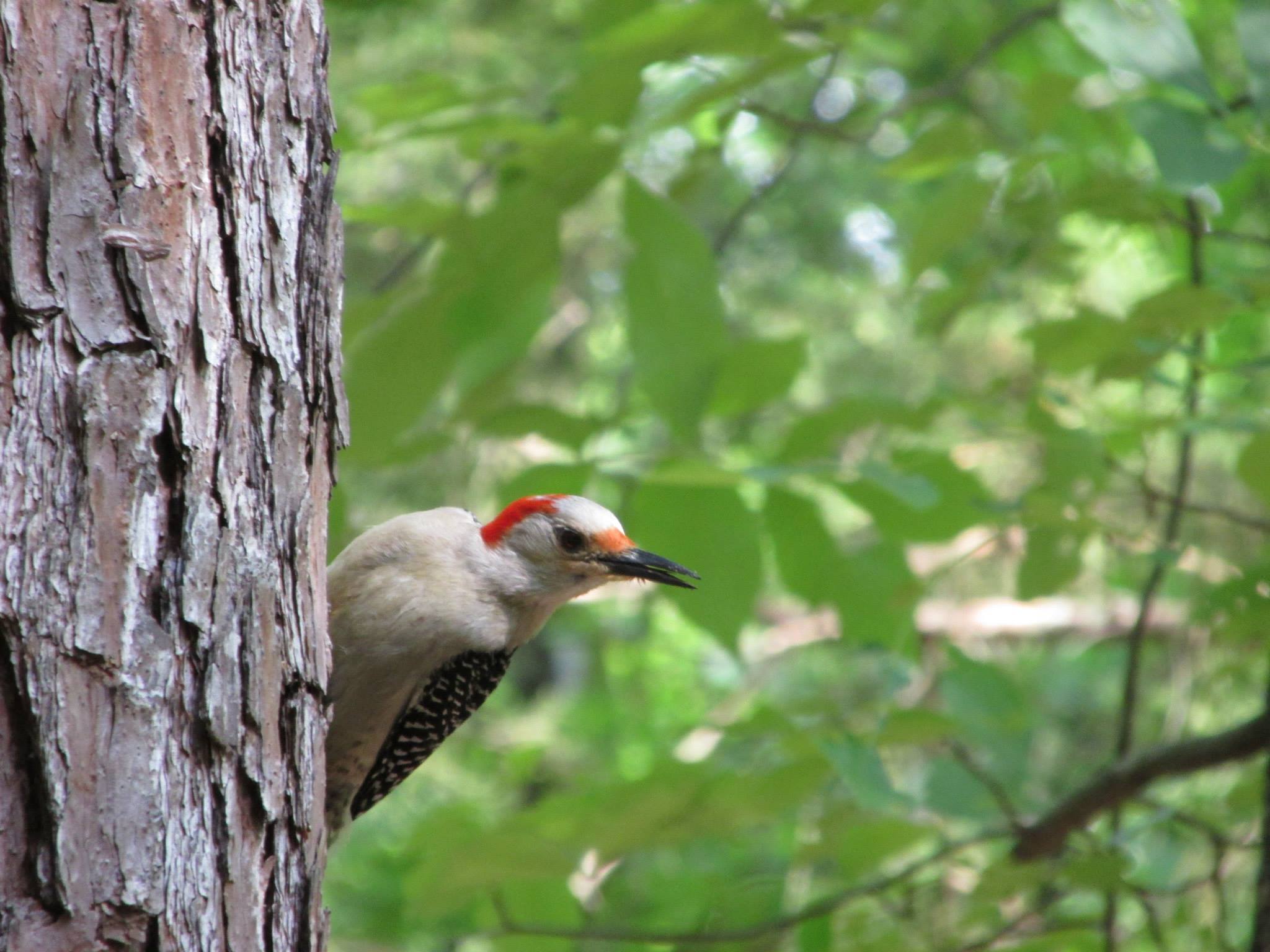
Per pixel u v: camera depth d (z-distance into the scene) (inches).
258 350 189.8
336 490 354.6
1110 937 373.1
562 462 337.7
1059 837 354.9
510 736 884.0
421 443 346.9
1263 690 451.8
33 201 168.4
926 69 557.9
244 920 178.4
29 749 160.4
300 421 197.5
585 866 377.1
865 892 376.2
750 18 286.0
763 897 439.5
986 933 410.9
